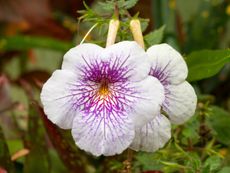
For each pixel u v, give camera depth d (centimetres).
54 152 20
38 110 17
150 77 13
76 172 18
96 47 13
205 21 26
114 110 13
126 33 15
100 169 19
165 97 14
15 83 26
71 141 18
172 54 14
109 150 13
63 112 13
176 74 14
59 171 19
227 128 18
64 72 13
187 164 15
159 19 23
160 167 16
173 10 24
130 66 13
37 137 18
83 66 13
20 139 21
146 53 13
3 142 17
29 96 23
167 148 17
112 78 13
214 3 26
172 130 17
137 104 13
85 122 13
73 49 13
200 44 26
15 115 23
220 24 26
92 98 13
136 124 13
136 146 14
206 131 17
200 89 26
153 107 13
